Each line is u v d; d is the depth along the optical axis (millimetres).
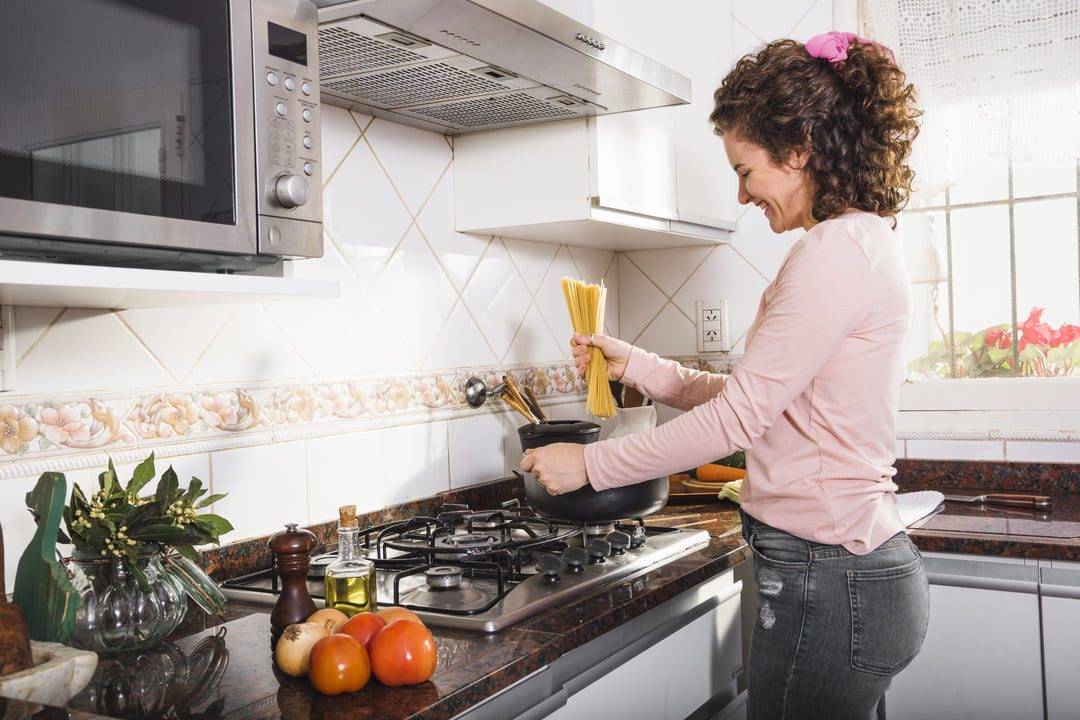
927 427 2273
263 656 1113
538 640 1150
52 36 888
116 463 1319
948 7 2203
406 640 1003
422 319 1891
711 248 2506
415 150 1884
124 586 1095
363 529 1691
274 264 1172
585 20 1750
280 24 1118
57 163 893
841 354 1195
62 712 792
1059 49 2123
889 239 1226
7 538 1188
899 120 1254
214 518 1144
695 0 2344
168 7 997
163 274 965
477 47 1387
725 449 1224
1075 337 2201
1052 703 1658
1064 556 1638
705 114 2348
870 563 1200
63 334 1259
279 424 1572
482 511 1805
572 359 2412
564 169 1872
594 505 1449
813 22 2354
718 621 1631
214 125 1045
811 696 1246
